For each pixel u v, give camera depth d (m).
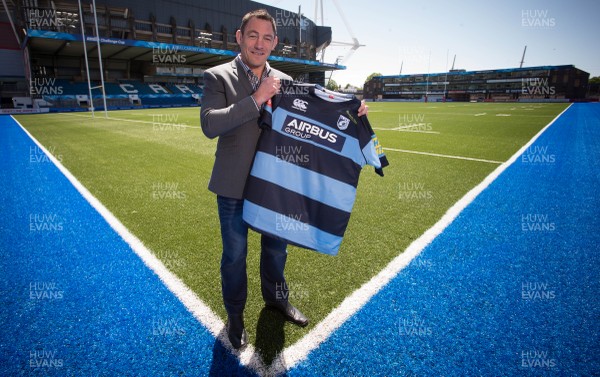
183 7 39.47
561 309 1.88
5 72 29.84
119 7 33.75
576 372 1.45
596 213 3.39
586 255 2.52
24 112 23.72
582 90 49.00
